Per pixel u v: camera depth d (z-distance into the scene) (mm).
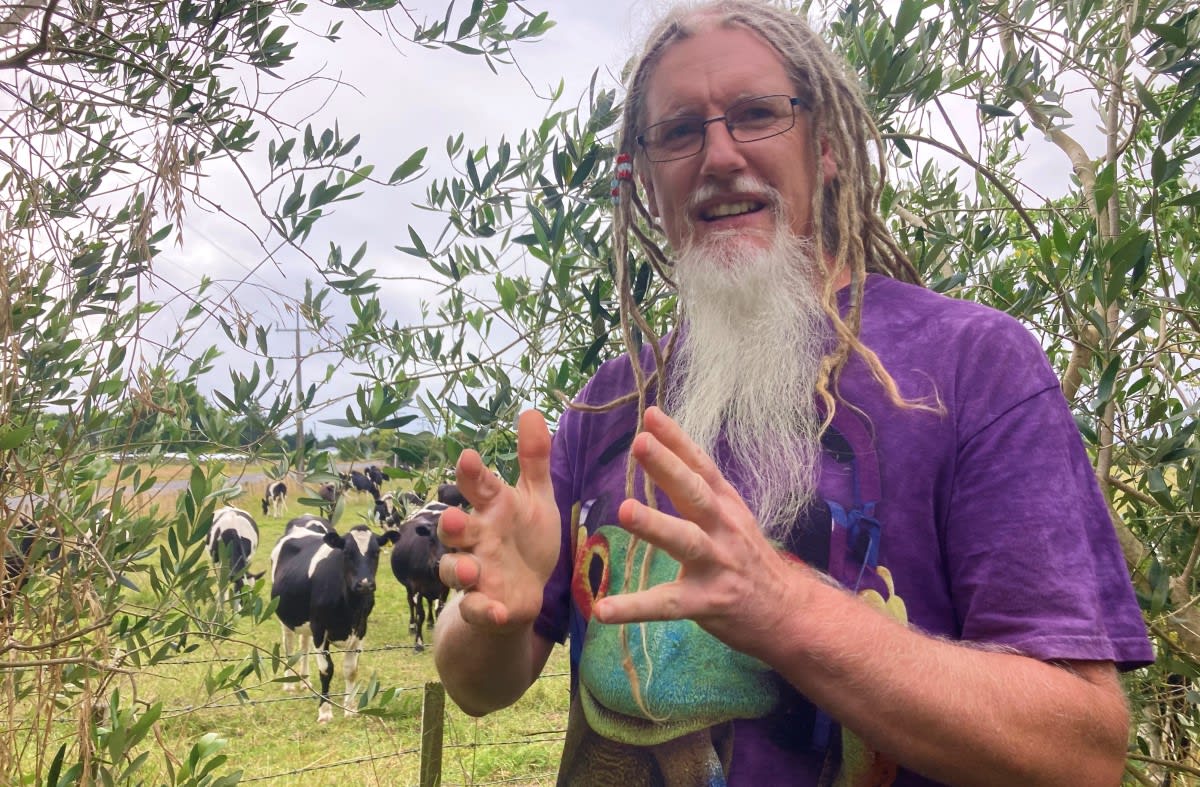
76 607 1786
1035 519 1052
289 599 7871
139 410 1844
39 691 1755
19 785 1713
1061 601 1011
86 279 2039
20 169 1763
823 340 1336
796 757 1131
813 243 1418
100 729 1958
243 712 6371
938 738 916
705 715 1180
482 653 1353
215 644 2186
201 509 2145
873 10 2457
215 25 1938
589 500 1454
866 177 1512
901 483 1154
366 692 2391
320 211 1963
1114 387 2033
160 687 5508
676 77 1435
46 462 1922
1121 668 1096
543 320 2252
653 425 886
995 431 1117
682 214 1451
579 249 2375
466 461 1012
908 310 1309
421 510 2217
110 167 2117
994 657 978
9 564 1940
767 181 1398
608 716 1264
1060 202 2998
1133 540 2279
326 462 2041
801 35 1461
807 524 1187
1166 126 1964
